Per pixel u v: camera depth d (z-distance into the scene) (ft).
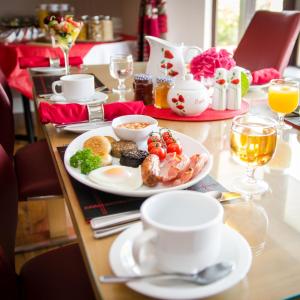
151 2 9.75
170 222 1.79
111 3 12.73
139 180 2.46
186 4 9.73
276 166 2.95
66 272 3.21
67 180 2.68
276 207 2.38
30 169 5.08
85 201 2.38
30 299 2.98
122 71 5.18
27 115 9.68
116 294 1.66
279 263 1.87
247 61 6.73
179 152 2.89
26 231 6.38
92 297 2.95
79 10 12.57
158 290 1.54
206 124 3.92
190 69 4.85
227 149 3.27
